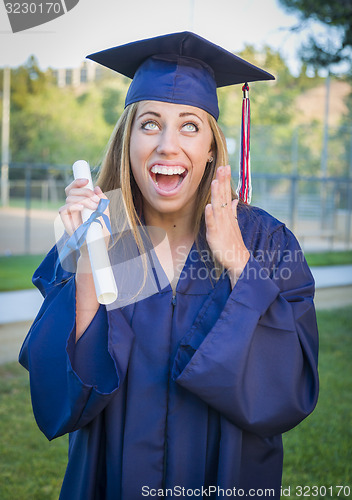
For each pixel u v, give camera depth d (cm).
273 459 167
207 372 148
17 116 3794
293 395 154
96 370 158
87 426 163
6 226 2131
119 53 175
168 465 156
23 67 3688
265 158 3131
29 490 335
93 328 160
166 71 164
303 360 162
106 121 3669
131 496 154
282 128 3288
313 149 3294
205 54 169
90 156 3600
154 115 160
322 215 2064
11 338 646
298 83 3491
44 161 3741
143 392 157
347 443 394
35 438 409
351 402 474
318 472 355
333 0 818
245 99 196
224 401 149
